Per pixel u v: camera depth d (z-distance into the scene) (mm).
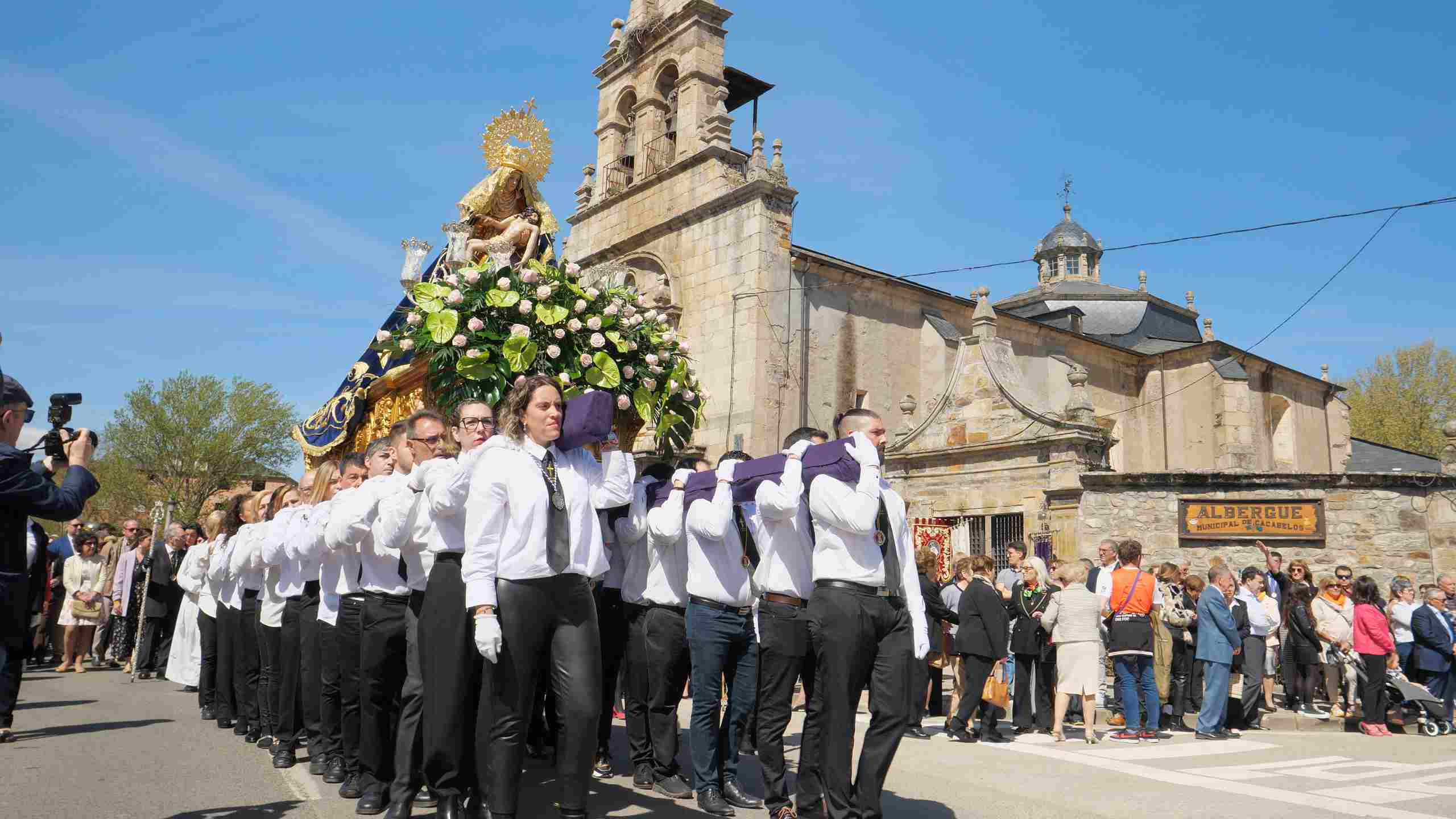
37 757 7379
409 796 5281
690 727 6066
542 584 4578
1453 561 15188
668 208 25656
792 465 5328
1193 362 32094
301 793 6145
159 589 14688
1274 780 8109
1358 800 7227
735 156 24969
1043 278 43438
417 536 5477
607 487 5305
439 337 6574
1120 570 11133
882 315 25859
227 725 9141
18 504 4305
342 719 6070
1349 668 13352
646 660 6750
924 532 20219
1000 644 10406
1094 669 10484
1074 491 17828
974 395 20359
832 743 4961
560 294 7168
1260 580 13305
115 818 5324
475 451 4824
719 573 6145
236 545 8195
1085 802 6840
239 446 52781
